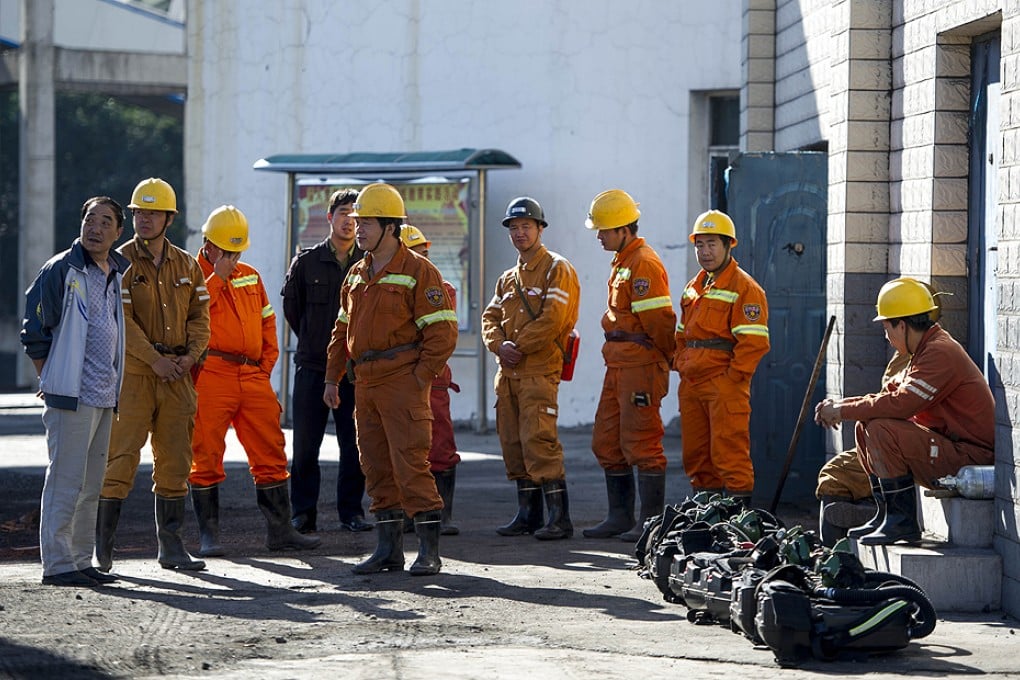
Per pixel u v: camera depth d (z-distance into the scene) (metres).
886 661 7.60
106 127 50.34
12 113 49.28
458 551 11.30
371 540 12.01
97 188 50.03
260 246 23.14
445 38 21.80
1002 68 9.22
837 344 12.45
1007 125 9.12
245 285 11.18
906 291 9.53
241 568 10.49
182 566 10.40
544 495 12.06
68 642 7.87
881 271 12.23
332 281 12.48
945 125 11.10
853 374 12.29
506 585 9.73
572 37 21.06
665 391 12.03
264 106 23.14
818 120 14.21
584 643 7.95
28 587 9.56
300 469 12.48
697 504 10.14
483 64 21.61
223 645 7.84
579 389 21.06
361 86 22.38
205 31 23.69
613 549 11.42
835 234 12.53
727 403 11.56
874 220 12.22
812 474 13.80
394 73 22.16
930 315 9.65
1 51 31.47
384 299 10.05
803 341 13.82
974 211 11.05
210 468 11.12
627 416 11.89
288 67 22.94
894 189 12.04
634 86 20.80
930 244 11.16
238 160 23.39
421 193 21.19
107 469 10.19
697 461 11.94
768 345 11.62
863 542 9.54
